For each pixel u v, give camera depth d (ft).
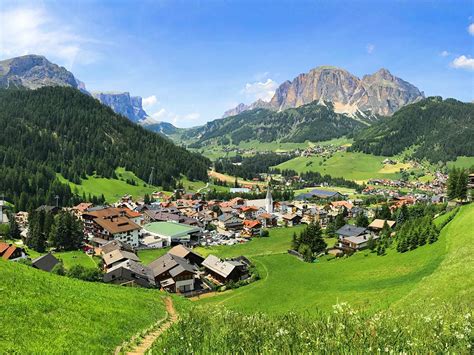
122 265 259.60
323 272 276.82
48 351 65.87
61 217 385.91
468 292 108.68
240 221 533.55
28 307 83.87
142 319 105.29
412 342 41.47
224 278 281.13
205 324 73.26
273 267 318.86
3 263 114.32
